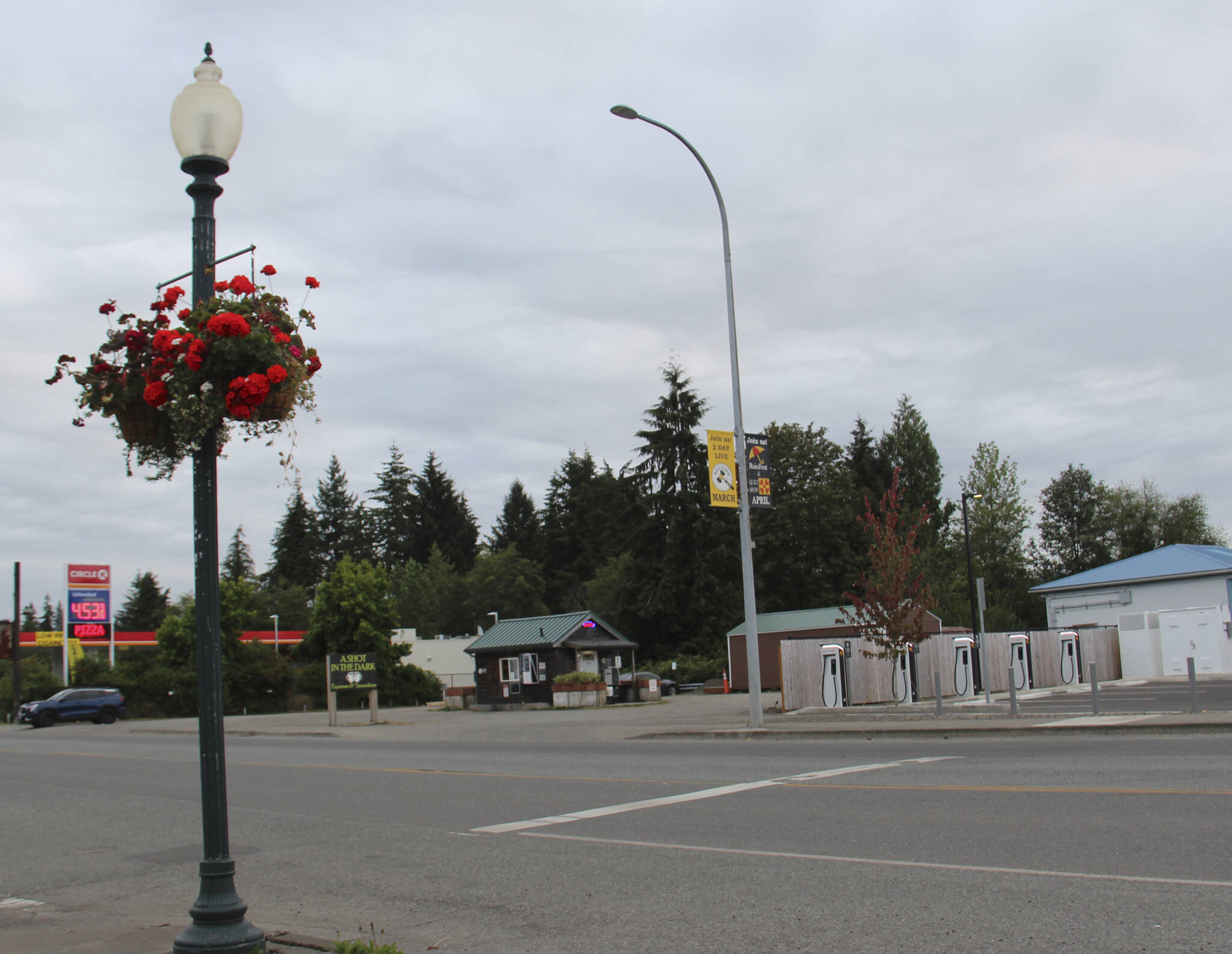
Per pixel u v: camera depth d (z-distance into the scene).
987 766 13.66
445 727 31.80
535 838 10.52
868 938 6.21
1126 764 12.80
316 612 61.88
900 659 30.17
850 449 87.19
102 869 10.59
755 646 22.23
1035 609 73.38
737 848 9.23
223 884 6.07
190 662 59.50
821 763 15.35
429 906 8.00
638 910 7.35
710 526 62.44
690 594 61.56
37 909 8.83
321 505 108.62
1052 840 8.53
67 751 27.59
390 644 61.72
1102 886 6.96
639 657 62.94
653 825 10.72
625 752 19.34
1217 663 34.62
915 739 18.52
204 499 6.34
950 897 6.98
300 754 23.34
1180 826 8.71
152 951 6.74
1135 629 36.25
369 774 17.98
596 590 75.69
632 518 71.94
